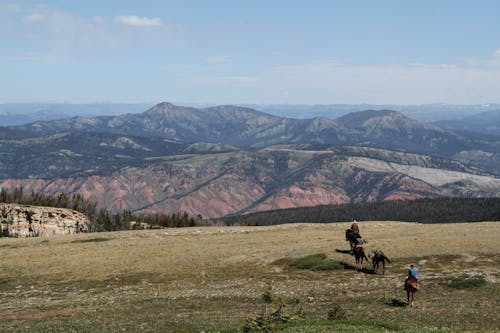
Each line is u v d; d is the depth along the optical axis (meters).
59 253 71.44
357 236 53.91
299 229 89.69
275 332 29.36
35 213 159.25
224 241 74.56
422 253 53.22
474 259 49.50
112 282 54.22
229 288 47.69
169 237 85.12
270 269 53.69
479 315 32.34
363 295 41.09
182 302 42.75
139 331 32.09
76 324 35.03
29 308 45.38
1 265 66.25
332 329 28.17
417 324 30.84
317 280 47.66
